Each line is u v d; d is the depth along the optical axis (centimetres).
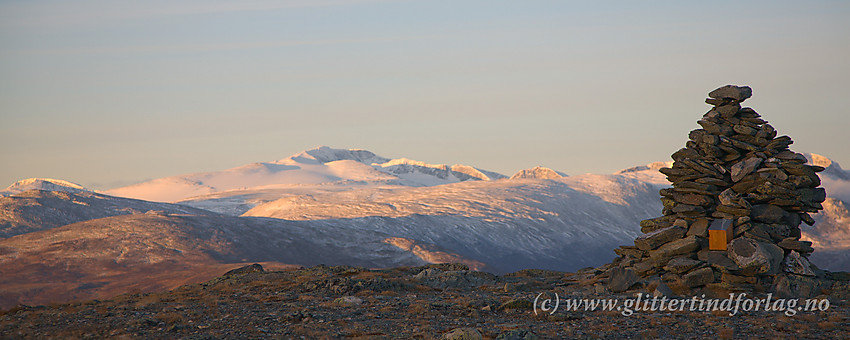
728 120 4247
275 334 2641
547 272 5372
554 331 2759
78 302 3722
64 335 2617
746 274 3741
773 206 3956
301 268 5528
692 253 3984
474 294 4044
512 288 4172
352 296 3697
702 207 4084
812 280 3650
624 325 2916
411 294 4059
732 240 3875
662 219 4328
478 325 2905
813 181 3931
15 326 2830
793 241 3794
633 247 4341
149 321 2848
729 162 4194
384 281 4247
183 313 3152
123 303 3697
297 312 3105
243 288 4391
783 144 4088
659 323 2941
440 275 4684
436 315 3158
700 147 4269
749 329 2811
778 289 3641
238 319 2978
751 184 4012
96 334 2652
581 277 4753
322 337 2575
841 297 3509
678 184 4191
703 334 2723
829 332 2722
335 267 5406
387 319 3039
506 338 2503
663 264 4050
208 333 2658
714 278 3803
